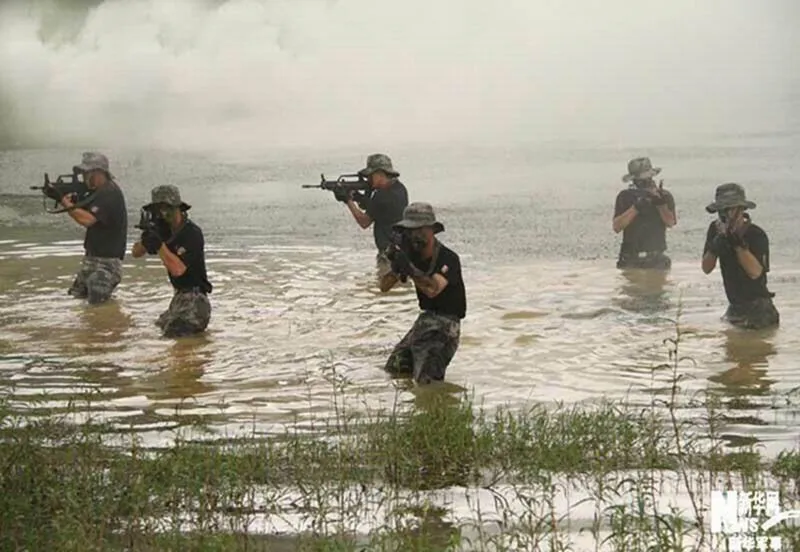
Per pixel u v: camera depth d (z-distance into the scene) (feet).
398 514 24.09
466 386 35.58
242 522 24.56
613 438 28.63
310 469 27.43
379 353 39.55
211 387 35.73
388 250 36.24
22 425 31.60
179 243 41.70
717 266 53.57
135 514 24.18
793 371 36.52
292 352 39.73
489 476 27.37
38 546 23.16
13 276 53.47
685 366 37.32
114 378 36.83
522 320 43.88
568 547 22.40
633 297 47.47
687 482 25.96
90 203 47.29
